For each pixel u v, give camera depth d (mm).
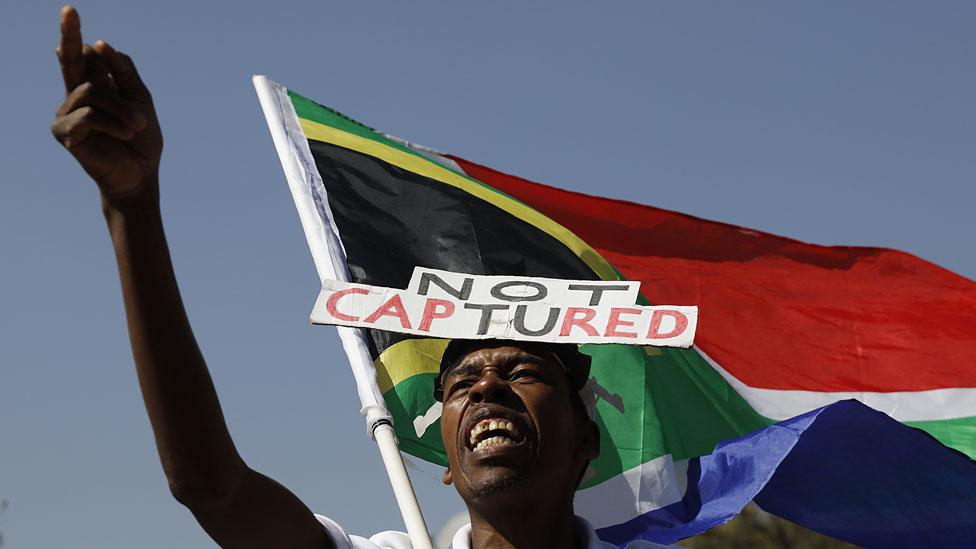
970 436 8430
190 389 4105
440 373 5305
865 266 8914
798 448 7406
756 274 8898
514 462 4840
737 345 8602
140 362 4082
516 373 5023
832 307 8797
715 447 7352
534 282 5227
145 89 3812
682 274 8812
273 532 4488
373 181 8367
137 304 4035
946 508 7352
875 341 8734
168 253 4074
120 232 4000
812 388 8484
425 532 5488
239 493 4316
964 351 8641
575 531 5105
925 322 8773
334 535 4766
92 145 3760
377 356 7020
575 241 8688
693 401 7871
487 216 8492
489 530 4906
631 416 7473
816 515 7430
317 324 5094
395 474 5879
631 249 8867
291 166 8297
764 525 13539
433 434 6949
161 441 4137
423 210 8352
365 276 7875
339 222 8102
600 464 7328
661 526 7207
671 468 7375
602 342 5016
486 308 5148
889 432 7316
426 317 5141
